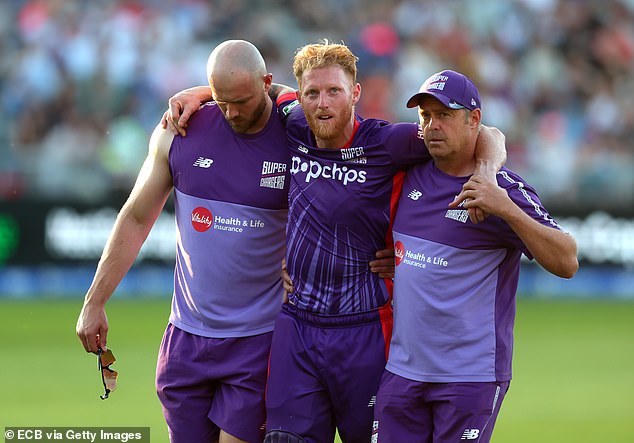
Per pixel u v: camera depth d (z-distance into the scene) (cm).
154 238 5850
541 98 7275
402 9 7419
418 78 7131
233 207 1931
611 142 7244
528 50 7450
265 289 1966
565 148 7000
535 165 6788
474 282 1780
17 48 6656
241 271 1944
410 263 1808
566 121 7206
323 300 1869
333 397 1881
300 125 1892
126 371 3812
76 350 4284
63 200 5694
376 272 1875
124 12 6888
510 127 7069
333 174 1858
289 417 1883
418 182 1833
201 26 7088
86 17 6800
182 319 1988
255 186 1923
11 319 5012
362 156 1850
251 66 1830
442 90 1739
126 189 5816
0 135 6191
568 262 1738
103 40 6712
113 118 6500
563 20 7600
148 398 3366
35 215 5656
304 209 1870
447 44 7294
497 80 7244
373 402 1878
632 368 4097
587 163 6556
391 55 7169
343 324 1867
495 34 7438
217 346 1953
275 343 1906
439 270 1783
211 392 1998
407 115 7044
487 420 1788
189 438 2005
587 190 6450
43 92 6462
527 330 5097
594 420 3153
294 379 1881
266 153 1923
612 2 7719
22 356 4141
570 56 7519
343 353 1859
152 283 5872
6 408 3169
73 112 6462
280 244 1962
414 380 1798
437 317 1780
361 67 7088
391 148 1839
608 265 6353
